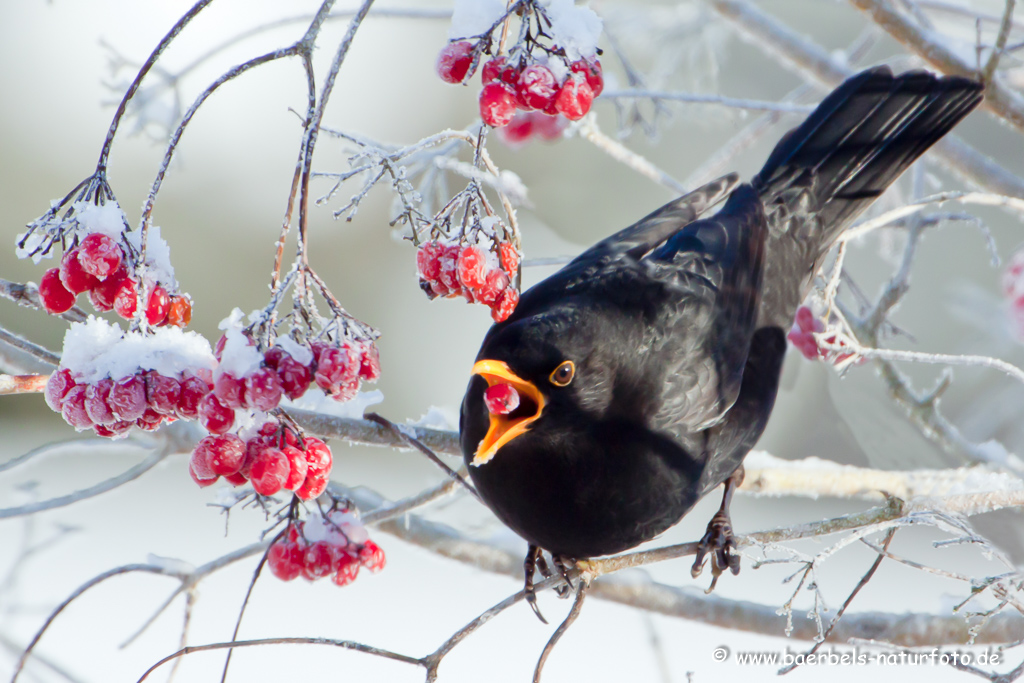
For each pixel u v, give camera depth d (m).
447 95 8.41
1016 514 3.82
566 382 3.62
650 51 5.08
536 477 3.65
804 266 3.77
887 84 3.78
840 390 4.91
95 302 3.54
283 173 8.20
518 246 3.59
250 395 3.53
